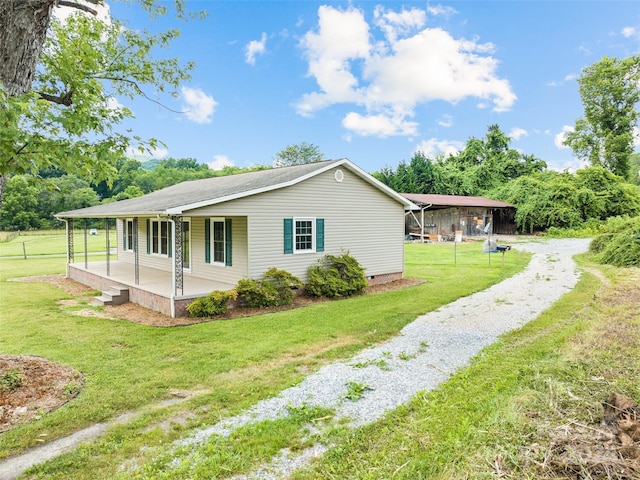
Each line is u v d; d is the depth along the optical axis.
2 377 4.91
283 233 10.94
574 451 3.08
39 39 4.60
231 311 9.55
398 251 14.24
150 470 3.31
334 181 12.16
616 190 30.00
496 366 5.39
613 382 4.41
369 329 7.71
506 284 12.39
